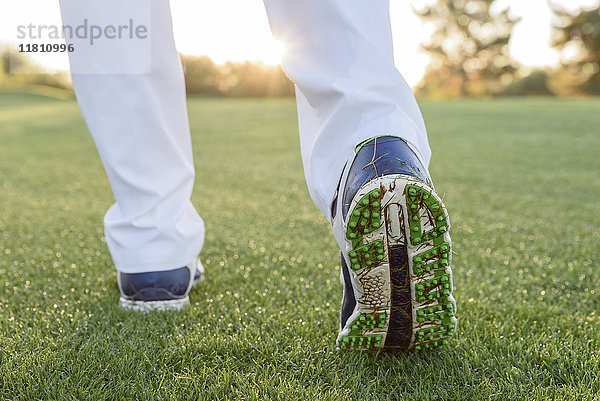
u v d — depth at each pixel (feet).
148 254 4.47
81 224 8.48
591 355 3.67
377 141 3.16
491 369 3.63
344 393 3.33
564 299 5.05
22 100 80.02
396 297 3.25
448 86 128.06
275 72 99.91
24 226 8.34
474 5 119.75
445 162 15.78
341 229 3.12
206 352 3.85
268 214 9.27
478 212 9.20
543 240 7.34
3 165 16.55
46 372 3.49
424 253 3.09
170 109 4.34
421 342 3.53
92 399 3.26
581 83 99.09
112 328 4.22
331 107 3.45
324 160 3.47
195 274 5.35
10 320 4.42
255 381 3.47
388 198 2.91
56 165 16.63
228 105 54.44
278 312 4.65
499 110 40.91
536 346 3.84
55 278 5.70
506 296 5.11
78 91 4.17
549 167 14.65
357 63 3.38
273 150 20.12
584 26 102.73
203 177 13.94
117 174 4.29
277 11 3.53
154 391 3.34
